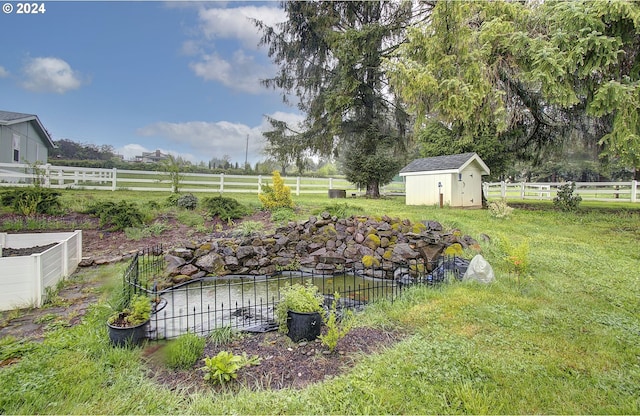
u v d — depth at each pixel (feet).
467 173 44.14
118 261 19.66
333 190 58.13
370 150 61.21
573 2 22.44
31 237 18.65
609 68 25.57
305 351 9.75
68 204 28.81
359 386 7.79
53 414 6.61
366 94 57.72
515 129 43.65
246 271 20.72
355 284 18.81
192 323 12.11
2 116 47.47
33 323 11.07
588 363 8.83
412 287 15.58
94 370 8.13
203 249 21.08
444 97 26.08
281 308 11.02
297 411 6.97
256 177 55.47
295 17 57.36
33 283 12.56
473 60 25.35
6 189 27.71
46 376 7.78
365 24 55.57
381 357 9.16
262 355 9.51
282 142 62.49
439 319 11.78
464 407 7.12
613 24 23.27
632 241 24.94
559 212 39.32
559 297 14.12
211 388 7.81
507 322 11.47
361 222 25.90
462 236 24.41
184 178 48.85
